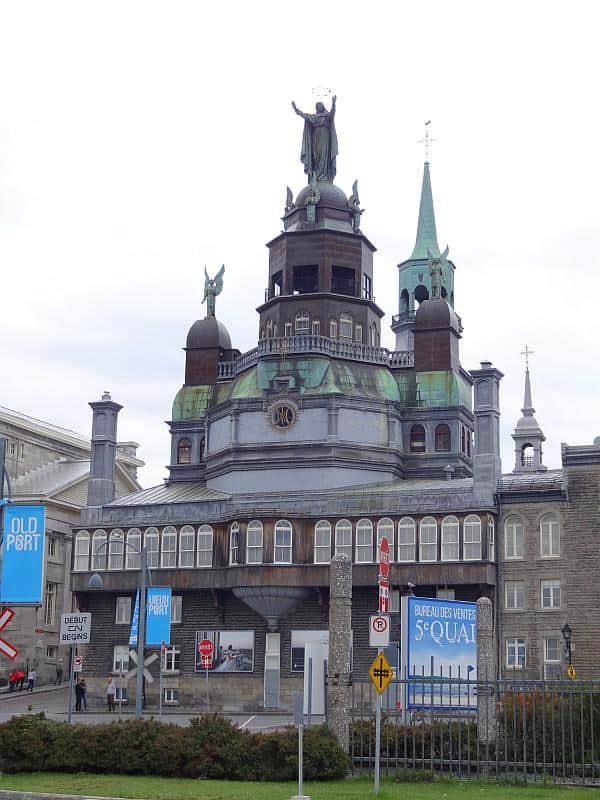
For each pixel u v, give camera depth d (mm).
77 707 83250
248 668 85875
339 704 39031
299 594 84812
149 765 38469
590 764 37062
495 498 83750
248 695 85312
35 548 46906
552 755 37062
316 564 84812
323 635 84438
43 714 41281
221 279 106062
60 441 125438
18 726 39562
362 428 92000
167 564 88938
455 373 97375
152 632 73000
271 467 91562
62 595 111062
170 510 90312
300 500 87188
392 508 84812
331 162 103062
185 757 38312
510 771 37781
